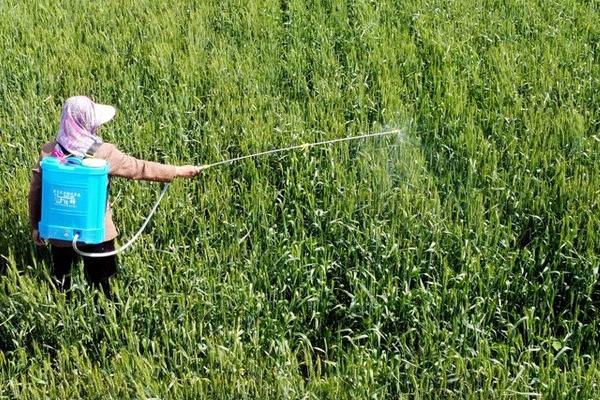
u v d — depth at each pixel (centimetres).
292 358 1209
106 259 1318
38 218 1266
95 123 1240
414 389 1191
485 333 1263
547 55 2044
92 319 1284
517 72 1997
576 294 1369
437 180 1593
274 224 1491
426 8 2361
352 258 1433
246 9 2345
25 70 1973
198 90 1939
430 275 1405
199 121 1795
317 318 1314
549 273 1336
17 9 2347
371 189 1557
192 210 1505
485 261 1396
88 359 1187
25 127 1750
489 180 1587
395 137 1698
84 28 2247
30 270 1377
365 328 1298
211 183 1572
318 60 2053
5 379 1212
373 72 2008
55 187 1207
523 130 1753
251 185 1566
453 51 2078
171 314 1298
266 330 1276
